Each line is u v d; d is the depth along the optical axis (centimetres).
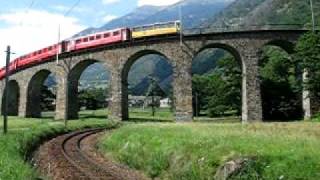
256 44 7262
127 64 7988
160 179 2512
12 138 3553
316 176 1675
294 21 18212
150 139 3162
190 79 7425
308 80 6788
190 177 2188
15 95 11131
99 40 8219
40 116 10106
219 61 9275
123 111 7962
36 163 2806
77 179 2297
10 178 1805
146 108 17700
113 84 8056
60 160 2998
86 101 16300
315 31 7025
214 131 3309
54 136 5241
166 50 7606
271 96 8138
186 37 7475
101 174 2509
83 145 4338
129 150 3281
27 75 9819
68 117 8681
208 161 2114
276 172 1781
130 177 2591
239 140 2436
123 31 7888
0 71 11144
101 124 7175
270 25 7400
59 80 8912
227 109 9406
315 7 17750
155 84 18325
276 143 2241
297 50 6850
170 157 2569
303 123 4975
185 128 3791
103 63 8225
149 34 7675
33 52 9675
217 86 9788
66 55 8781
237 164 1923
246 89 7200
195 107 11825
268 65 8588
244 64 7269
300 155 1847
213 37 7369
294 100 8069
